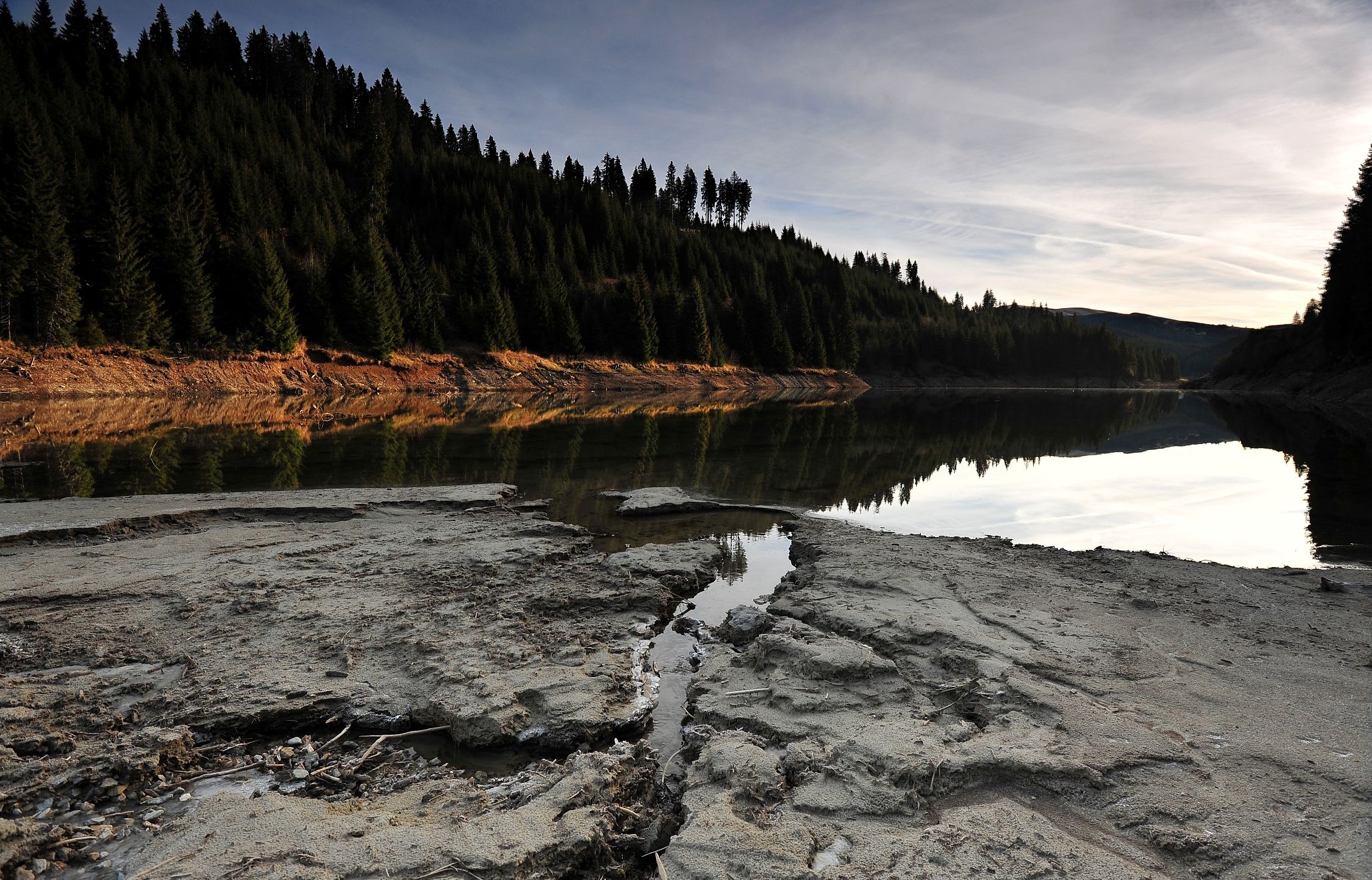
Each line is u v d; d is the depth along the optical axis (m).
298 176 82.94
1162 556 9.49
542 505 13.20
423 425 29.45
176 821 4.06
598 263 91.81
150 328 46.94
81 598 7.39
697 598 8.36
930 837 3.71
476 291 74.19
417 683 5.77
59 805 4.25
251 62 126.44
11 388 37.59
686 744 5.10
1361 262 53.53
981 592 7.61
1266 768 4.26
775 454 21.11
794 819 3.95
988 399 67.19
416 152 116.69
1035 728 4.79
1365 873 3.36
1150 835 3.73
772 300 95.69
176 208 53.28
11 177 45.56
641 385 75.62
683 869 3.52
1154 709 5.00
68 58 96.12
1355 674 5.56
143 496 12.52
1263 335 95.25
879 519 12.61
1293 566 9.52
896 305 133.25
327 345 58.34
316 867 3.49
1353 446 23.94
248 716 5.27
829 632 6.76
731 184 157.25
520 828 3.85
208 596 7.39
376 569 8.44
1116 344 132.62
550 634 6.76
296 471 16.78
